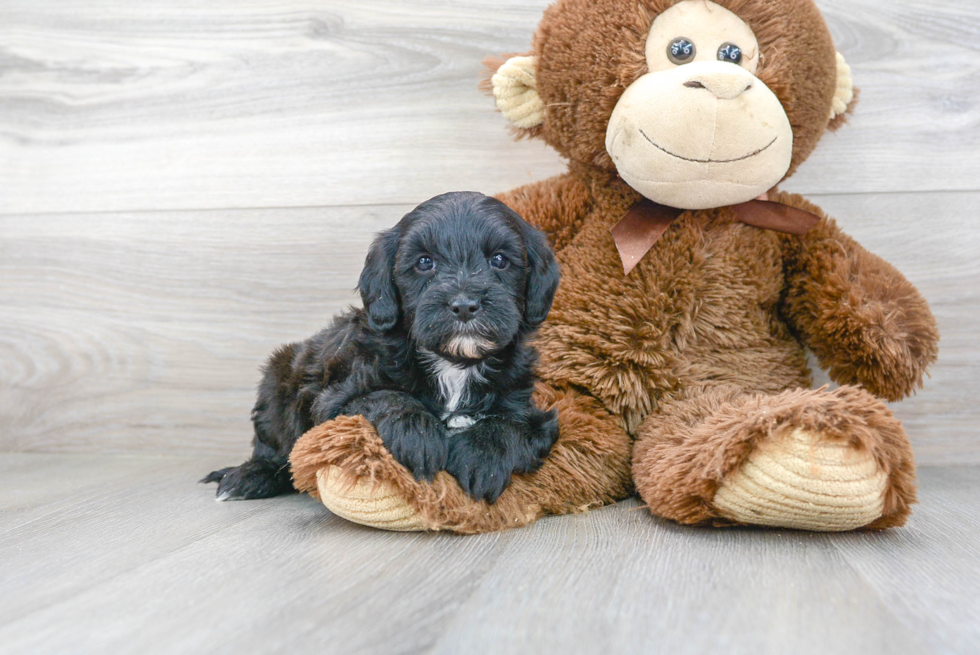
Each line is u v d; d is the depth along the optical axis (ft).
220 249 3.32
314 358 2.67
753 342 2.71
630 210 2.69
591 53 2.58
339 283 3.28
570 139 2.70
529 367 2.51
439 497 2.23
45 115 3.38
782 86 2.54
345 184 3.28
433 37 3.24
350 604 1.86
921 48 3.09
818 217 2.69
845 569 2.02
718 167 2.49
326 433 2.27
